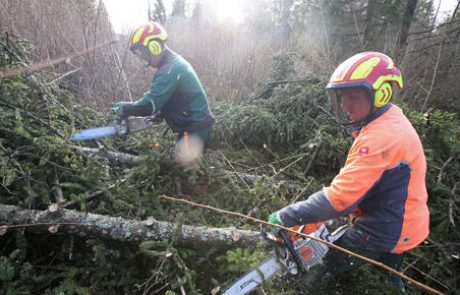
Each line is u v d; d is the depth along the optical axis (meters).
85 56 4.38
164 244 1.99
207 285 2.12
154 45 2.54
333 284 1.97
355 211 1.68
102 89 4.41
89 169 2.37
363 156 1.37
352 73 1.39
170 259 1.99
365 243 1.59
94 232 1.98
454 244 2.48
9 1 4.26
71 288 1.77
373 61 1.40
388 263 1.74
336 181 1.43
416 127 3.46
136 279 1.99
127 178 2.54
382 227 1.51
